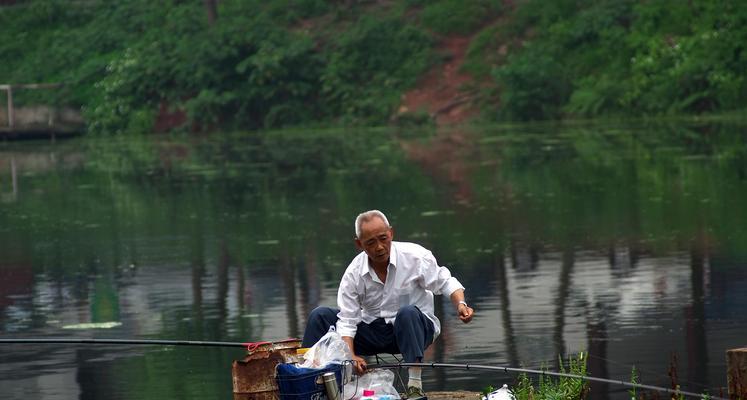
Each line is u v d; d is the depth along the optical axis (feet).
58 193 152.76
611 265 84.43
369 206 124.26
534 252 91.40
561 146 180.04
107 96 288.51
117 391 57.31
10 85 284.20
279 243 103.24
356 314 46.34
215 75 278.26
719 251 86.94
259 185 149.89
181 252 101.24
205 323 72.90
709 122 208.23
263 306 77.20
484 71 261.24
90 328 72.79
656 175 135.23
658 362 58.18
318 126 267.39
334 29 288.92
